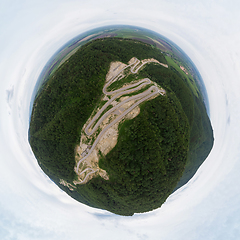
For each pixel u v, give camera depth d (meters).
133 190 43.31
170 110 46.41
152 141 42.97
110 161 44.16
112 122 47.44
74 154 50.53
